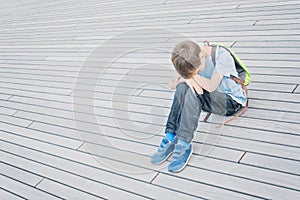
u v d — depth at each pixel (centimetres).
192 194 178
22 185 215
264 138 197
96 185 200
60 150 238
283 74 237
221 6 360
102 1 531
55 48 416
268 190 167
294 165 176
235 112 218
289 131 196
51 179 214
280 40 271
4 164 238
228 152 196
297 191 162
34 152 243
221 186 177
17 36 504
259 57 261
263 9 324
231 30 309
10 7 684
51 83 336
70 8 553
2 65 416
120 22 421
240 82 209
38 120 280
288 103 214
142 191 188
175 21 366
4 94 342
